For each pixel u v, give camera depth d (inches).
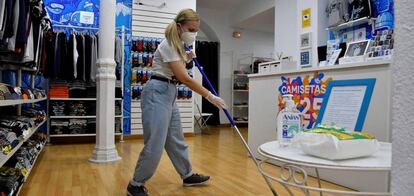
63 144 185.2
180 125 96.0
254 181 102.0
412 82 17.6
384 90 82.7
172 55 80.0
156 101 81.9
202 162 133.3
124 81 214.5
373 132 85.7
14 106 128.6
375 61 84.9
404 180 18.0
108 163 129.4
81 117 185.0
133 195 82.0
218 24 330.3
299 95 111.5
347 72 93.5
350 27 173.3
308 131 34.1
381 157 31.2
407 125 17.9
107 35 135.0
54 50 173.9
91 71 182.5
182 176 96.7
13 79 155.4
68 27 193.0
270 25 327.0
